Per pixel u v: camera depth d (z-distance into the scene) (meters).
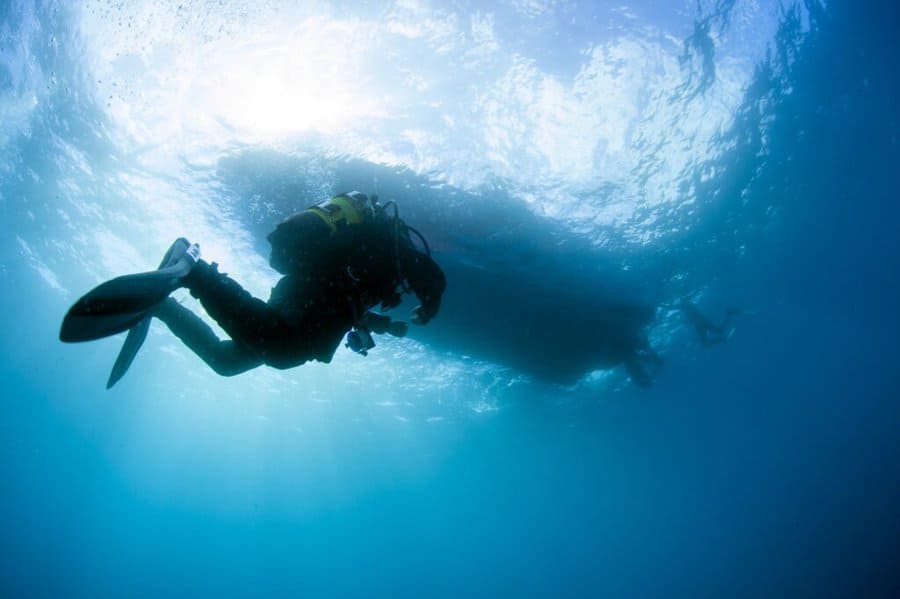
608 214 11.00
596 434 27.72
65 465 49.31
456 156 9.05
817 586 35.50
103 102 9.12
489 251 11.12
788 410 26.08
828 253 15.01
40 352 26.00
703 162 10.40
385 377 19.89
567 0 7.09
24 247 16.59
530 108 8.39
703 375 21.61
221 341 2.77
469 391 20.86
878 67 9.93
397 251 2.88
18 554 56.25
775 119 10.14
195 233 12.30
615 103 8.55
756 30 8.33
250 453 40.28
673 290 14.91
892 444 30.42
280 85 8.06
